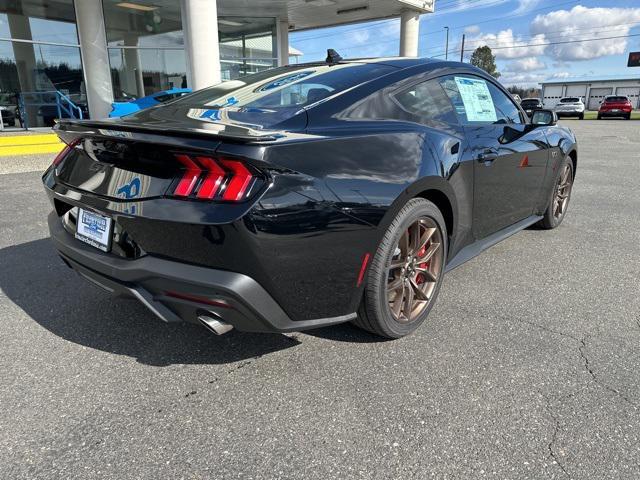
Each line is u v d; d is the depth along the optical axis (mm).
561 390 2074
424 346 2449
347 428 1848
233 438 1797
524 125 3627
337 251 2002
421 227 2512
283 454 1718
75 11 12641
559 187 4469
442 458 1693
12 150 7918
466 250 3051
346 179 2006
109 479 1603
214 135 1750
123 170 2016
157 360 2334
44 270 3492
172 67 14852
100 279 2170
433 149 2471
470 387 2100
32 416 1914
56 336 2555
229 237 1745
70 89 12977
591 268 3578
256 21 16891
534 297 3055
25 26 11922
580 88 63812
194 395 2059
